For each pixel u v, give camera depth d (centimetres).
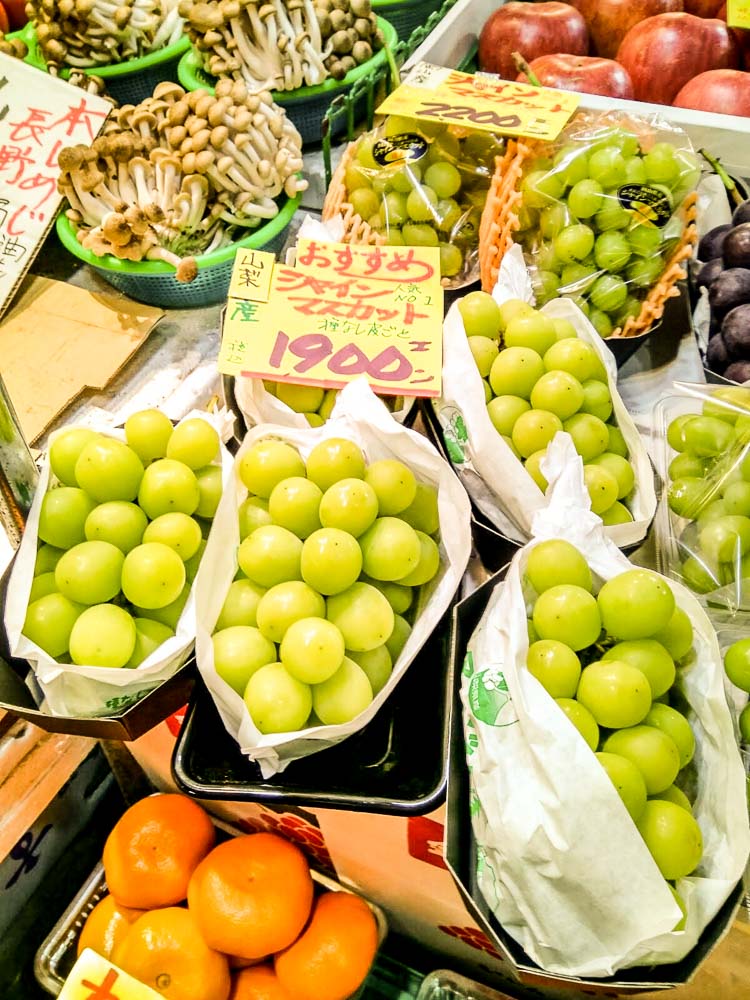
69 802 109
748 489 94
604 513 96
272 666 75
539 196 117
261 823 108
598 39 179
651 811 67
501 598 80
